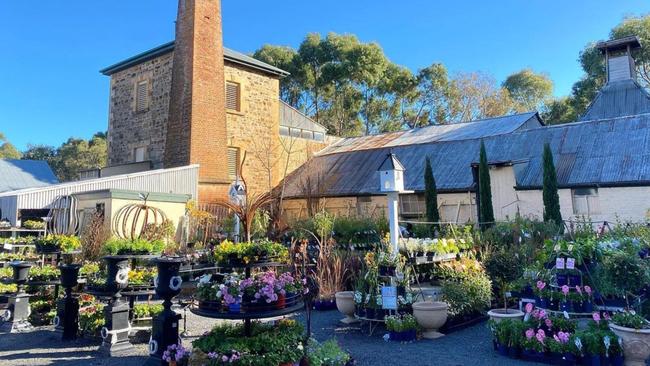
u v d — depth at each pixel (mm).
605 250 5992
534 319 5859
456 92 41594
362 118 42156
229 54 20469
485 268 8609
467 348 6324
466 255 9203
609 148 17406
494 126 23125
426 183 17188
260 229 13523
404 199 19844
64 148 48062
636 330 5082
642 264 5848
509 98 41438
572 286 6020
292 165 24812
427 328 6984
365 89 41000
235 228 13672
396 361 5691
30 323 8062
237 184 14398
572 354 5312
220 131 18094
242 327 4645
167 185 15992
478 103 41094
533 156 18688
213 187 17453
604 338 5148
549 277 6234
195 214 15000
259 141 21609
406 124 43062
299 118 26203
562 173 17156
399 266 7363
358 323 7887
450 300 7520
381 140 26156
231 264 5215
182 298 10023
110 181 14977
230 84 20812
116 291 6645
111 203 13227
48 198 14492
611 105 24266
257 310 4383
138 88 21266
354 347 6418
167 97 19656
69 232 13375
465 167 19609
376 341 6773
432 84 41688
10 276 9328
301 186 22109
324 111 41062
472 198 18203
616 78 25188
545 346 5539
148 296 9289
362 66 38312
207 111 17719
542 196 16953
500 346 5980
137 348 6586
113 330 6375
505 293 7332
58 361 5957
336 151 25859
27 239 13086
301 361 4617
